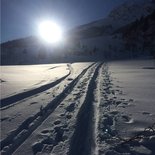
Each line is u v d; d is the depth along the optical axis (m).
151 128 5.60
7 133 5.58
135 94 10.36
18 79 17.81
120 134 5.47
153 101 8.79
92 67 32.34
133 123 6.22
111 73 21.69
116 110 7.54
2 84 14.60
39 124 6.30
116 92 10.96
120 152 4.60
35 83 14.95
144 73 21.08
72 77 18.69
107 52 113.12
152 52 87.00
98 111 7.43
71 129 5.80
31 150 4.71
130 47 106.31
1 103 8.93
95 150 4.64
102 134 5.41
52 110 7.79
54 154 4.50
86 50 124.19
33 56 137.38
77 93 10.84
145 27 108.88
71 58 109.75
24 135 5.50
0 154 4.54
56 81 15.85
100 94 10.40
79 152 4.59
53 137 5.35
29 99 9.79
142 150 4.66
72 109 7.83
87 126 6.01
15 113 7.43
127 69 26.98
